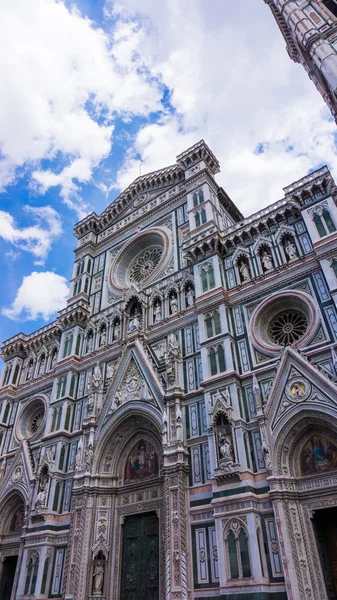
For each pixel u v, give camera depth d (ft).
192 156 147.23
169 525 84.89
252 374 91.56
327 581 69.87
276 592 69.00
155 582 88.28
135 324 123.54
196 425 95.04
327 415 77.20
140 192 165.78
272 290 101.24
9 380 156.04
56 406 128.16
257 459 82.69
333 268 90.89
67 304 152.76
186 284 120.88
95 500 102.17
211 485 85.56
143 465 104.94
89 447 108.88
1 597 113.19
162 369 110.52
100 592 91.86
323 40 112.37
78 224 174.81
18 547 115.44
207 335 103.60
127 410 108.78
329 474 75.51
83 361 135.03
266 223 111.34
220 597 73.00
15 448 136.36
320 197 102.73
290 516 73.92
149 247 150.00
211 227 122.42
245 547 73.72
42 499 110.52
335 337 84.12
